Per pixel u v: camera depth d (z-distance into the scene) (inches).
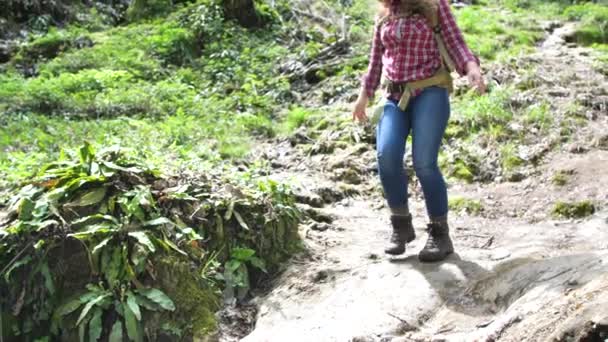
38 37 465.1
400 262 186.1
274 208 203.8
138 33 462.9
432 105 173.5
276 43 447.2
